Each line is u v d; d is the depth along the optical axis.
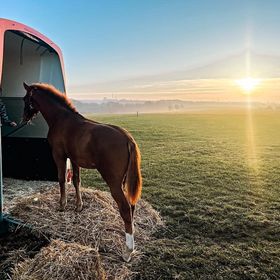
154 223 3.78
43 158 4.87
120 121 22.34
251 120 26.33
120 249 3.04
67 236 3.16
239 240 3.47
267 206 4.71
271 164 8.03
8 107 4.86
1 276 2.63
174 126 19.28
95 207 3.73
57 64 4.56
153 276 2.70
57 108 3.59
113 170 2.94
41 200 3.84
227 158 8.84
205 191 5.48
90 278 2.32
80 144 3.16
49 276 2.27
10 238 3.22
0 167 3.25
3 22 3.24
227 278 2.70
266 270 2.84
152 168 7.37
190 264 2.91
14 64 4.80
